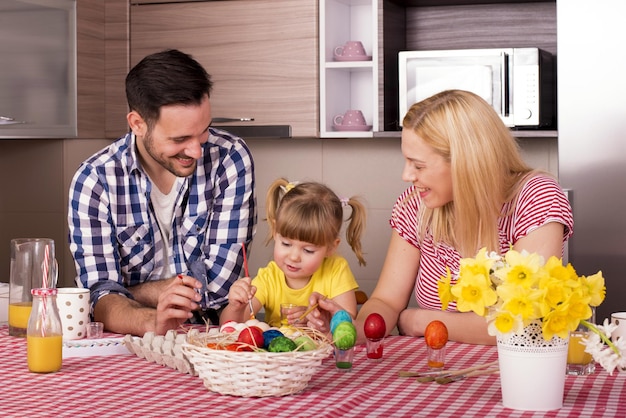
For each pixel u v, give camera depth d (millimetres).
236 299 1971
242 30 3475
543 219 1868
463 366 1622
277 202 2289
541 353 1305
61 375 1562
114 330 2027
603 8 2908
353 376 1541
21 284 1935
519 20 3566
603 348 1425
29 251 1927
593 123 2930
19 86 3170
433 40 3654
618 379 1515
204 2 3516
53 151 3582
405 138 1875
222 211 2357
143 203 2273
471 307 1319
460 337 1863
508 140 1918
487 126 1853
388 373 1566
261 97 3467
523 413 1307
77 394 1420
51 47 3316
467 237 1901
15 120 3158
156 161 2193
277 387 1384
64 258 3598
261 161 3809
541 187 1899
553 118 3471
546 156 3516
